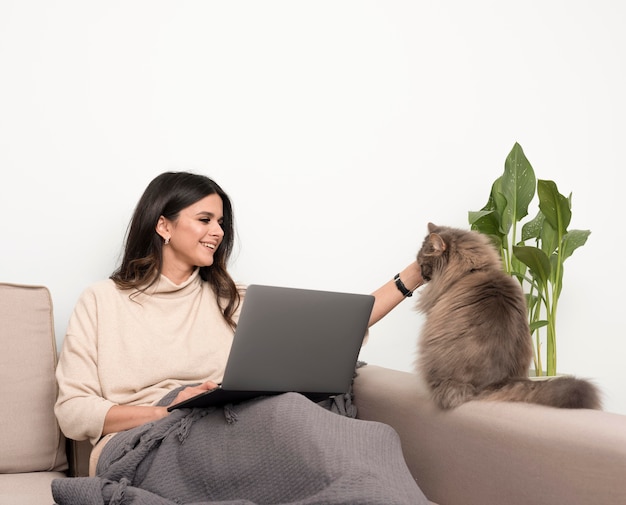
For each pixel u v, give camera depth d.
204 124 2.20
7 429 1.59
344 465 1.11
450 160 2.58
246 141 2.26
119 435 1.46
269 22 2.32
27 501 1.34
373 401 1.69
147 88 2.12
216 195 1.86
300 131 2.35
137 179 2.10
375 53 2.48
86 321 1.69
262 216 2.28
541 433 1.26
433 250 1.76
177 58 2.17
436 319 1.62
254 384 1.36
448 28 2.60
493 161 2.65
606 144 2.82
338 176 2.40
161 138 2.14
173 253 1.84
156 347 1.72
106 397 1.63
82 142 2.03
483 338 1.52
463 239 1.76
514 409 1.36
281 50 2.33
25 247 1.95
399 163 2.49
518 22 2.72
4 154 1.93
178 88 2.17
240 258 2.24
